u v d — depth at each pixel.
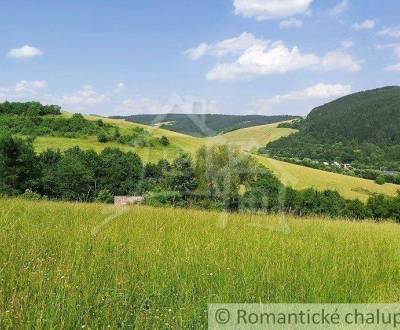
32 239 7.75
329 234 11.49
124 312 4.93
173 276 6.38
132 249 7.73
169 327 4.76
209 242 8.88
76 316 4.60
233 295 5.84
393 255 9.16
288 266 7.32
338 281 7.02
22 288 5.25
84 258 6.76
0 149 44.06
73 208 12.70
